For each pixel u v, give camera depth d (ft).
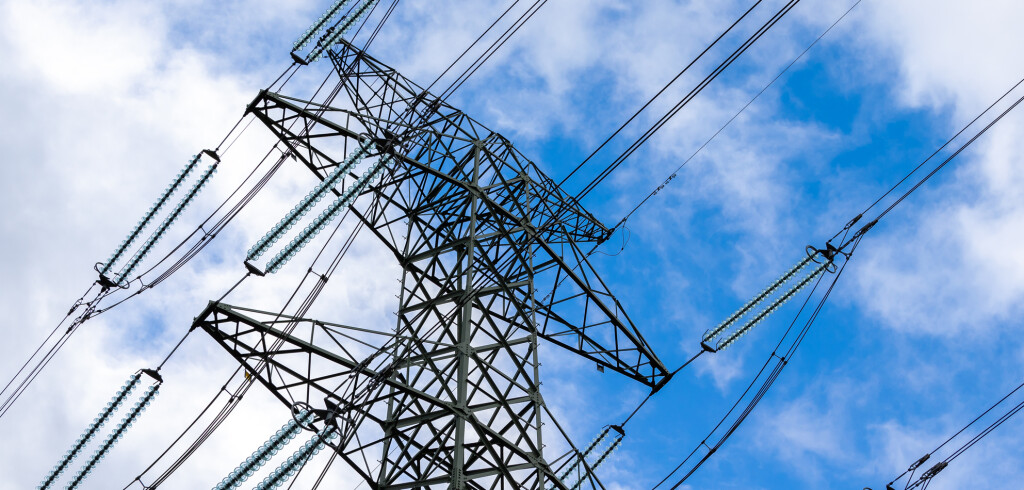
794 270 86.94
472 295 86.84
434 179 99.04
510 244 94.79
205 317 77.00
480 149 100.99
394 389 84.02
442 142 100.58
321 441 71.31
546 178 105.19
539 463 80.74
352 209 95.40
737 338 88.74
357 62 102.22
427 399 77.87
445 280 91.66
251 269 80.94
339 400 77.30
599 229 107.65
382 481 79.05
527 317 90.43
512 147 104.83
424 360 84.28
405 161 93.91
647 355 94.17
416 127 97.76
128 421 81.00
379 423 81.71
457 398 80.43
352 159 83.30
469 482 80.07
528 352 88.63
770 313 88.12
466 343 84.33
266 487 71.36
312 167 93.45
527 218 97.19
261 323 77.36
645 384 94.27
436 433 81.87
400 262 95.45
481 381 85.61
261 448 71.97
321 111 93.61
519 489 77.00
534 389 85.46
